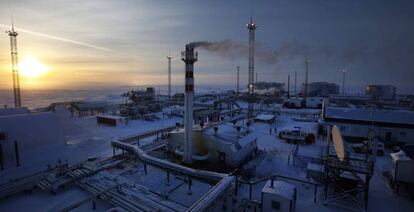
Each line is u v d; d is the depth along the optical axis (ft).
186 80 86.79
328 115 129.29
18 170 81.30
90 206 59.31
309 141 118.52
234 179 62.80
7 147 89.20
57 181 68.59
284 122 181.16
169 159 95.20
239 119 185.47
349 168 57.67
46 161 90.48
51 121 107.34
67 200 61.57
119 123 171.94
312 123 175.63
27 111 121.90
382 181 74.43
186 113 87.66
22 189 65.31
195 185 72.13
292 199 52.37
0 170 81.05
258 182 72.95
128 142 103.86
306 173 76.89
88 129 157.69
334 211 56.95
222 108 250.16
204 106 244.22
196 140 93.91
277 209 53.21
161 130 123.95
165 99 336.08
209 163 89.10
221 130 101.45
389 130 114.62
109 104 279.49
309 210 57.41
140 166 87.25
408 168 63.67
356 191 61.00
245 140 95.14
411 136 110.83
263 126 164.35
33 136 99.19
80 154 100.37
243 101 342.85
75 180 70.33
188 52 85.81
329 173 67.10
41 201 61.36
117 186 65.87
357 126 120.78
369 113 123.03
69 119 198.39
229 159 84.84
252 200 58.39
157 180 75.31
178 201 62.44
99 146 114.62
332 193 64.64
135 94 339.36
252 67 161.58
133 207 56.70
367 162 58.49
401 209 58.39
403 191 67.10
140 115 205.67
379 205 60.18
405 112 119.34
